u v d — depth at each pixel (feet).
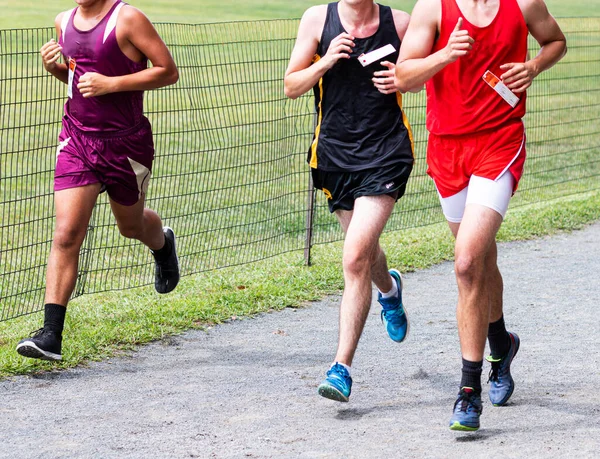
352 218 21.85
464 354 19.61
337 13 22.04
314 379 24.03
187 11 139.64
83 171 23.75
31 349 22.72
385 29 21.90
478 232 19.57
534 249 39.06
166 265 28.55
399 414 21.31
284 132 43.93
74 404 21.88
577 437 19.62
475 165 20.34
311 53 22.35
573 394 22.58
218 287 32.63
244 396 22.61
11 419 20.85
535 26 20.47
